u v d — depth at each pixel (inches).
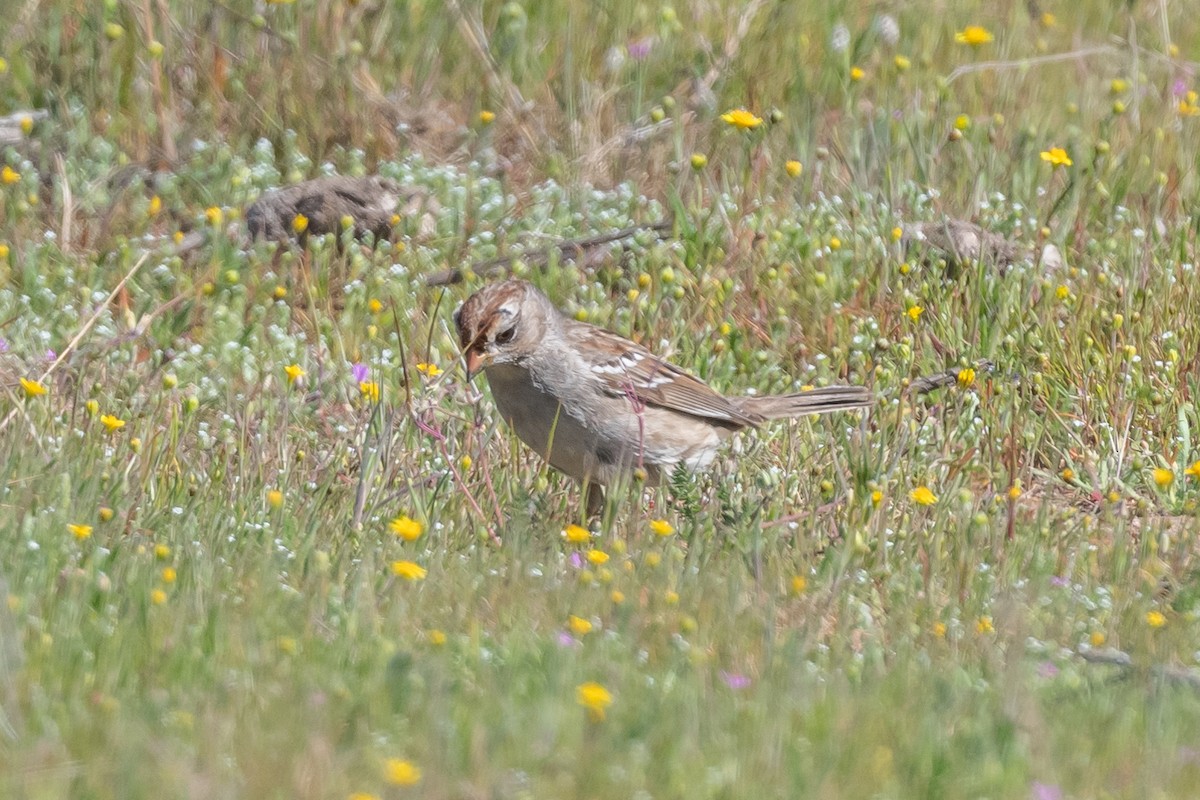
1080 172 663.8
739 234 606.9
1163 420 523.2
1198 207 649.6
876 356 547.8
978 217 634.2
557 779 286.5
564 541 424.2
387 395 501.0
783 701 322.3
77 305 554.9
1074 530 449.7
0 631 312.7
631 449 455.2
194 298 550.3
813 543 426.0
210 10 699.4
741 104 721.6
